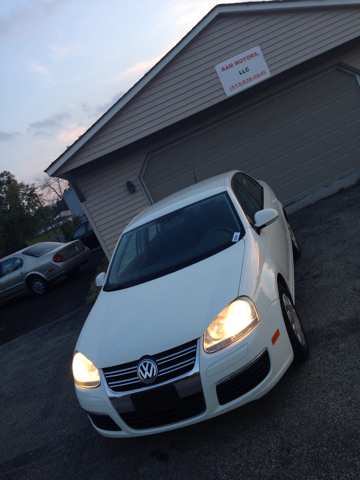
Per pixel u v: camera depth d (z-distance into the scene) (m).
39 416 4.09
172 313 2.72
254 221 3.63
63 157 8.07
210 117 8.88
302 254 5.54
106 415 2.68
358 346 3.01
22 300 12.38
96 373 2.71
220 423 2.80
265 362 2.57
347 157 9.03
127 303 3.14
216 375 2.46
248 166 9.09
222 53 7.95
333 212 6.98
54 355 5.82
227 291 2.67
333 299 3.91
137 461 2.77
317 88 8.79
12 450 3.62
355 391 2.57
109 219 8.98
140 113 8.04
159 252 3.62
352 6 7.84
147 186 9.04
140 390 2.54
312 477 2.10
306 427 2.44
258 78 8.01
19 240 45.91
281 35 7.94
